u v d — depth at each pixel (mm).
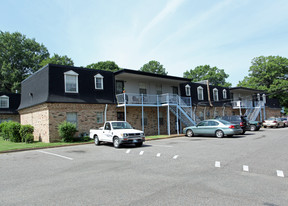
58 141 17359
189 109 26219
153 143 15289
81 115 18844
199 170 7199
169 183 5875
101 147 13875
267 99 46906
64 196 5074
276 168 7199
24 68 43312
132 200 4719
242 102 35656
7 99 29406
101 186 5758
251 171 6930
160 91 26781
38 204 4633
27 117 21875
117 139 13266
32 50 45344
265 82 52156
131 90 23719
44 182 6301
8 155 11867
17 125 18172
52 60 41656
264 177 6262
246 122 21812
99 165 8391
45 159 10117
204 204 4414
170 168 7566
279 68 48750
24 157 10945
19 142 17828
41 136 18297
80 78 19672
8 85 41438
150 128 24297
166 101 22797
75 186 5820
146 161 8852
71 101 18203
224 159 8812
